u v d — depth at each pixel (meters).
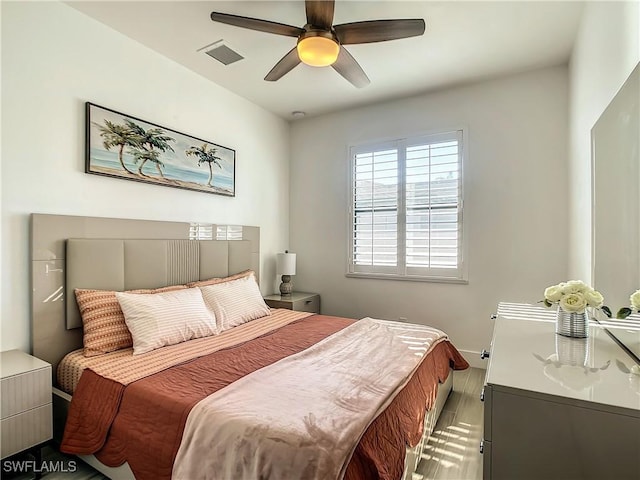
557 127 3.00
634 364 1.21
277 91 3.51
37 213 2.08
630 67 1.44
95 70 2.39
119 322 2.21
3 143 1.96
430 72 3.08
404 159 3.67
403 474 1.41
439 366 2.32
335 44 2.02
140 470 1.47
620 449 0.91
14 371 1.70
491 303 3.28
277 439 1.20
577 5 2.19
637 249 1.30
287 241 4.38
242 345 2.25
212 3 2.19
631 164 1.37
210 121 3.28
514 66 2.99
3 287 1.97
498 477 1.04
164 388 1.60
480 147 3.31
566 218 2.98
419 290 3.62
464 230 3.38
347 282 4.02
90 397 1.73
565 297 1.52
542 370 1.15
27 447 1.70
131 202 2.62
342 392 1.53
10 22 1.99
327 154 4.14
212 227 3.29
